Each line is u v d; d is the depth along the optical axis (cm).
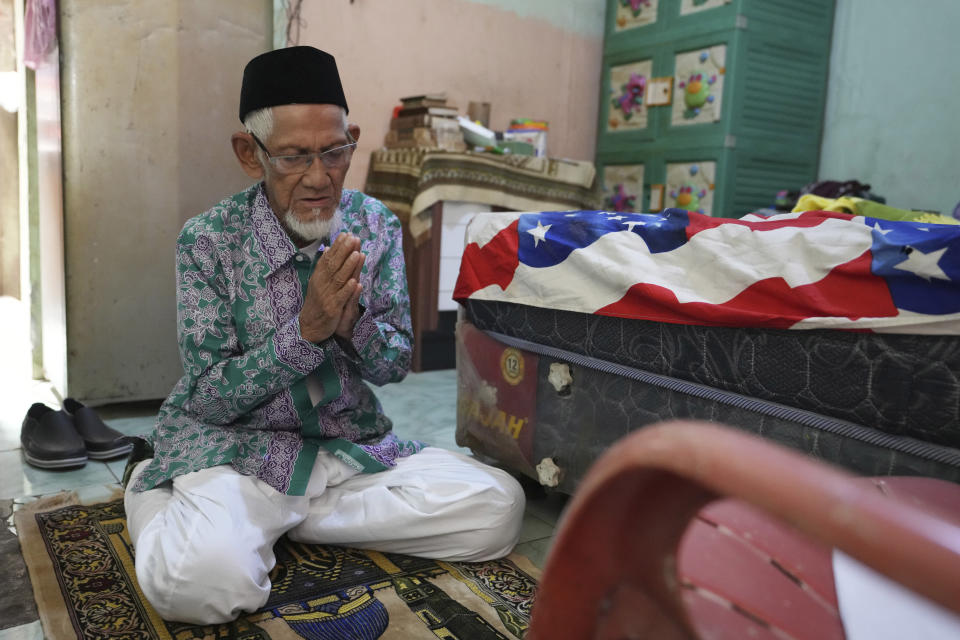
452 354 379
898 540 23
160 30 271
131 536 146
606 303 167
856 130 428
